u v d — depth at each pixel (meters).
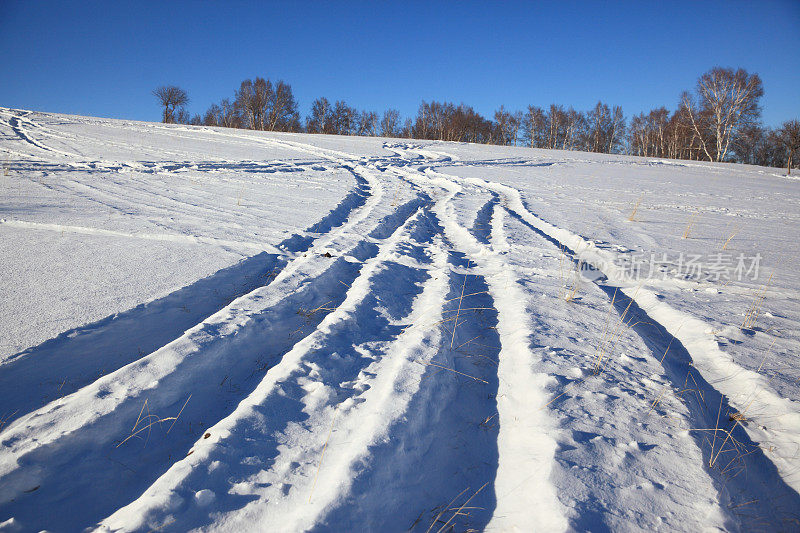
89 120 31.23
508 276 5.40
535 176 19.11
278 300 3.99
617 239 7.96
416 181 15.71
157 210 7.64
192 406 2.65
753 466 2.48
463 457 2.48
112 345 3.14
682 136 53.12
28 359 2.71
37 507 1.89
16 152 14.26
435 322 3.79
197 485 2.00
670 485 2.17
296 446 2.32
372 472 2.10
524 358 3.30
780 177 27.88
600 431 2.50
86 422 2.26
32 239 5.41
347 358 3.19
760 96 43.50
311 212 8.42
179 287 4.04
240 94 64.25
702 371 3.47
